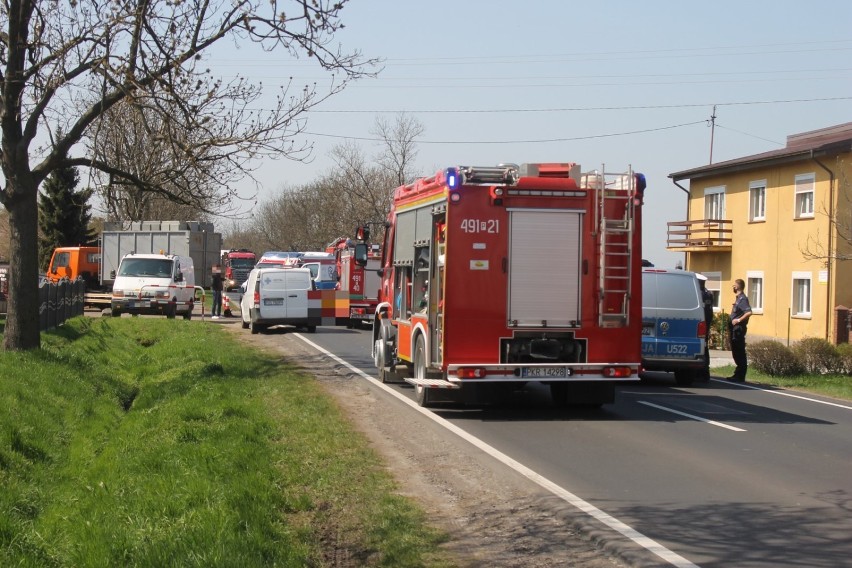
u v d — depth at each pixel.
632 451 10.16
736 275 38.78
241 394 13.59
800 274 34.75
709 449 10.33
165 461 8.66
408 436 11.09
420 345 13.66
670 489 8.24
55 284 23.61
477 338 12.40
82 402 13.41
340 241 40.78
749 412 13.72
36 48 14.59
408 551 6.33
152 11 12.86
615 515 7.30
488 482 8.57
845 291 32.81
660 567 5.97
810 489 8.27
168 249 42.66
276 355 21.30
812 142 38.47
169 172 15.86
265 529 6.37
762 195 37.34
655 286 17.72
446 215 12.38
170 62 13.19
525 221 12.48
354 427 11.56
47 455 10.32
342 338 27.62
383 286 17.23
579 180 12.59
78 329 24.19
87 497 7.85
